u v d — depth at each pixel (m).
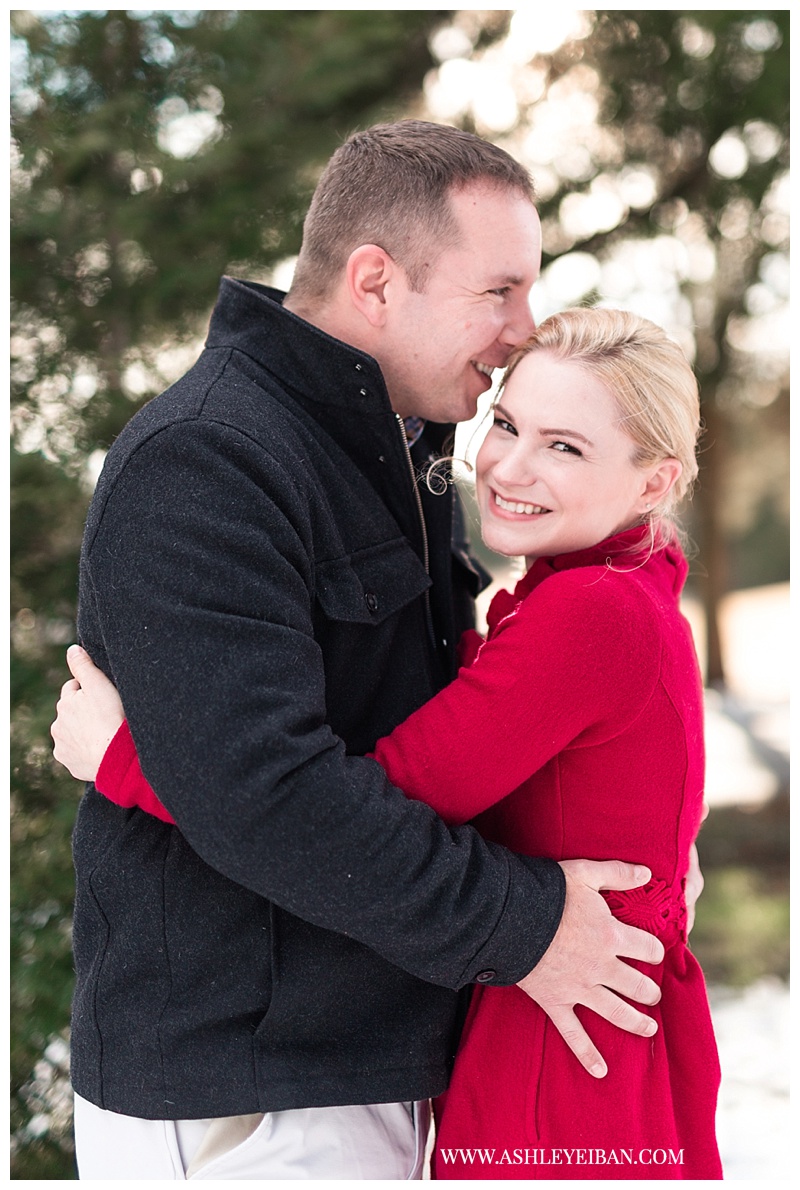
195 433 1.26
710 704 8.12
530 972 1.28
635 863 1.39
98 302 3.10
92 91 3.01
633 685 1.31
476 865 1.25
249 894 1.32
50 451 2.92
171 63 3.05
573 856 1.38
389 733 1.44
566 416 1.40
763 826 5.98
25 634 2.96
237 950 1.31
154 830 1.35
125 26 2.95
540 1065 1.36
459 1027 1.48
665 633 1.37
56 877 2.70
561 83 3.90
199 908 1.32
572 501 1.42
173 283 3.03
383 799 1.20
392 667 1.47
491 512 1.49
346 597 1.36
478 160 1.52
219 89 3.10
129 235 3.01
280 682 1.17
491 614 1.53
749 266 4.33
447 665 1.62
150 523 1.21
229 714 1.14
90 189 3.01
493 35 3.79
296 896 1.17
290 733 1.16
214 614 1.16
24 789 2.78
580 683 1.28
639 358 1.42
